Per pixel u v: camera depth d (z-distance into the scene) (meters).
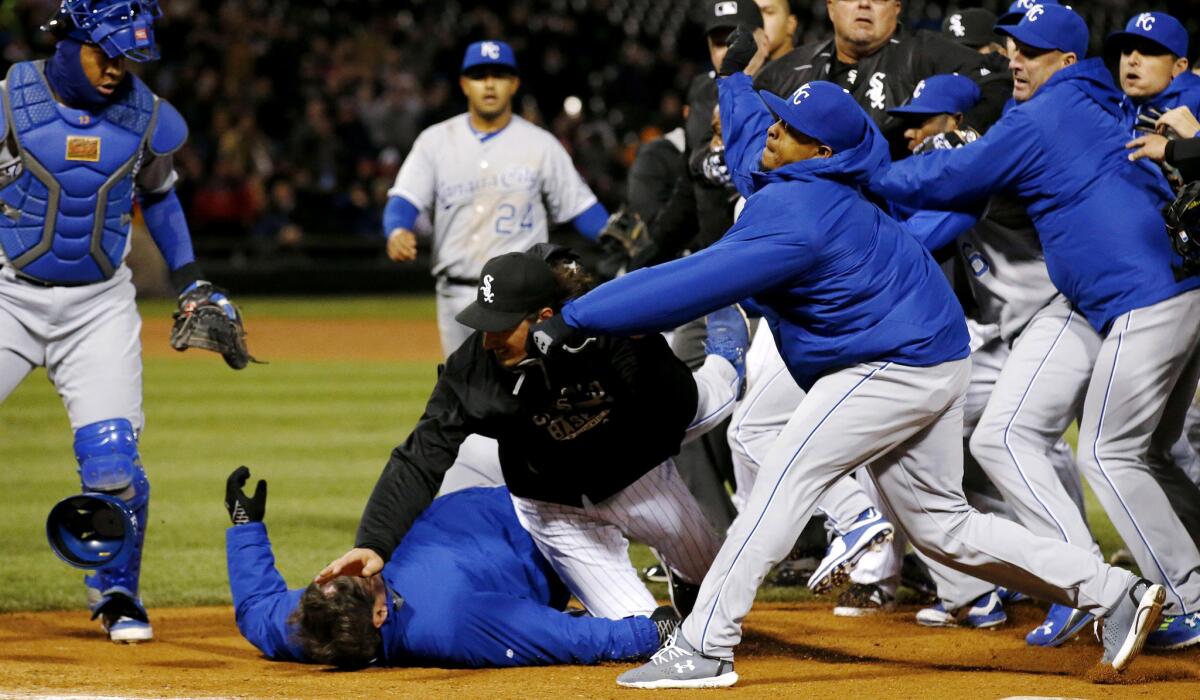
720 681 15.90
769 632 19.98
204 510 30.42
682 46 106.25
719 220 23.45
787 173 15.42
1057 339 18.33
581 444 16.92
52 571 25.17
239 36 93.56
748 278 15.02
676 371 16.55
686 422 16.86
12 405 47.75
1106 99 17.86
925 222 17.80
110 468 18.98
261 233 88.62
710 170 22.58
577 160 87.12
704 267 14.95
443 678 16.72
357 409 45.97
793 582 24.11
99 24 18.36
